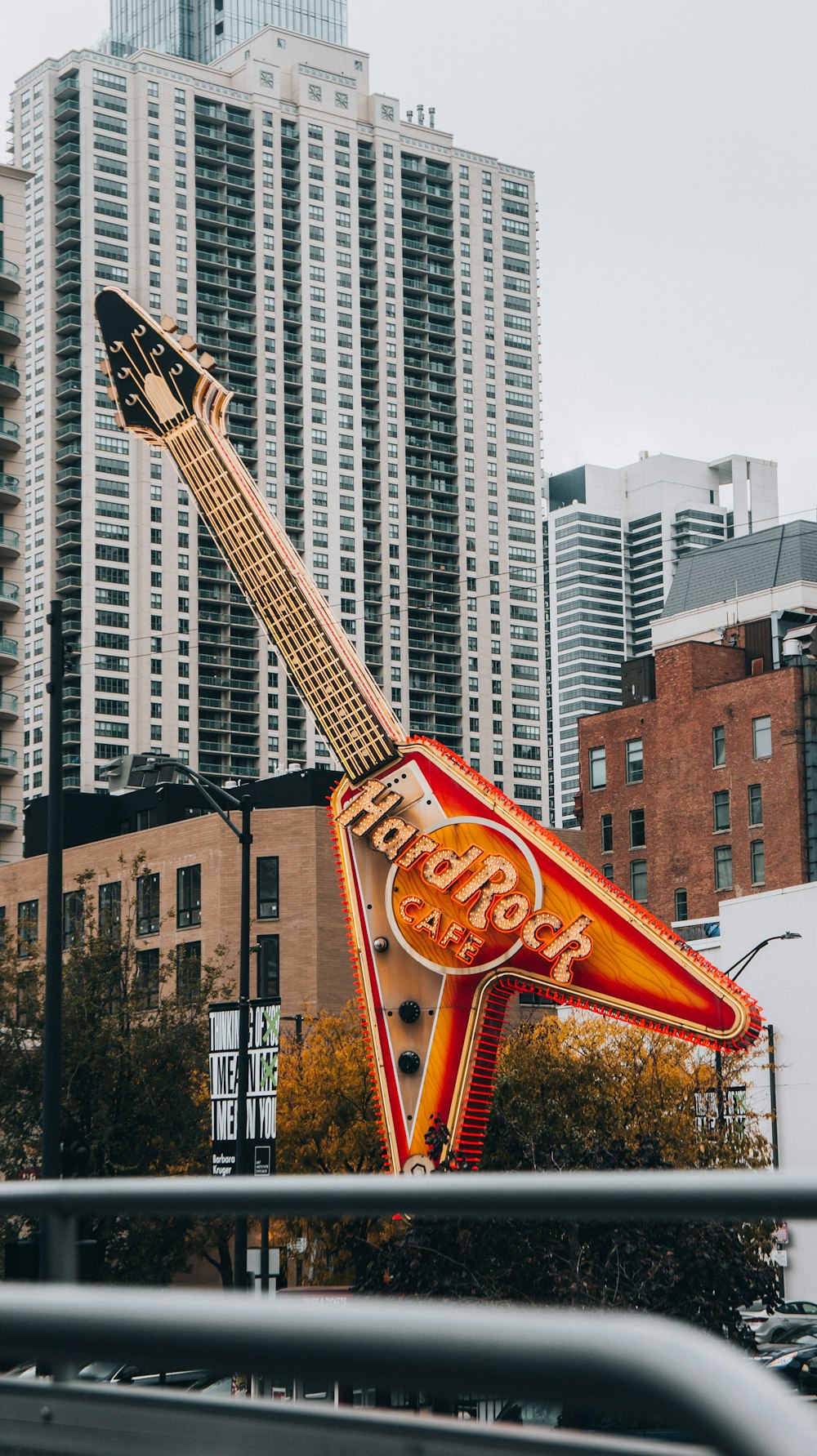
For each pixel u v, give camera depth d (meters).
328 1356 1.96
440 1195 2.63
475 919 41.62
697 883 105.38
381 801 42.84
